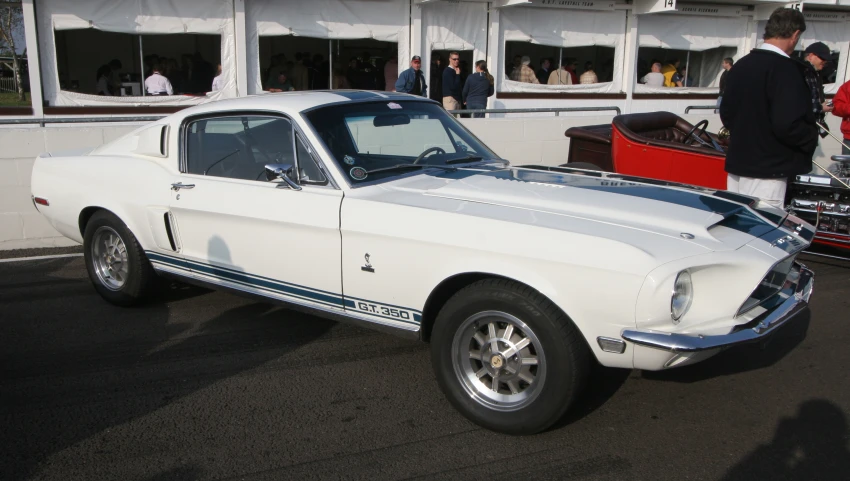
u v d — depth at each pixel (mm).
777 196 5066
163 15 13398
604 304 3133
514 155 9547
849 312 5246
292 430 3586
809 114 4801
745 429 3572
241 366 4352
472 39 15812
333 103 4387
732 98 5055
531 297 3312
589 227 3350
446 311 3568
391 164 4348
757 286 3225
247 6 13914
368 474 3188
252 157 4434
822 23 19078
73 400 3914
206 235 4582
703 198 3893
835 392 3971
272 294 4363
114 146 5414
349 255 3896
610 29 17016
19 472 3225
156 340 4766
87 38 13141
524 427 3410
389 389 4039
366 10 14773
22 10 12711
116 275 5379
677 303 3105
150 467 3260
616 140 7559
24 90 13070
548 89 16656
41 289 5891
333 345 4676
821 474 3162
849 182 5910
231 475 3189
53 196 5539
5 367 4340
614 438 3492
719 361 4406
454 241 3479
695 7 17641
